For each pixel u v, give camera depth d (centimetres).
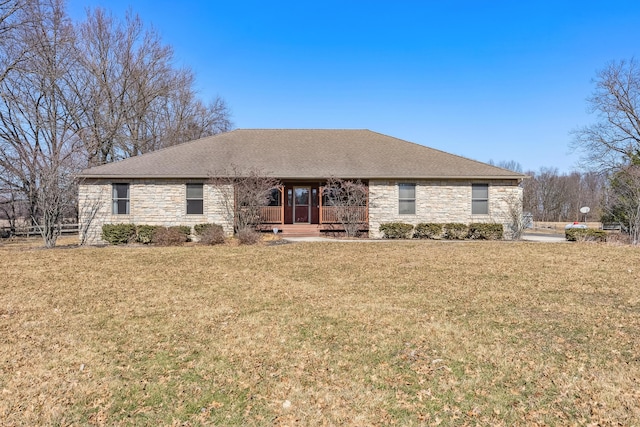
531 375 388
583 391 356
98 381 382
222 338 497
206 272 933
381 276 880
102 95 2888
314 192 2098
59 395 356
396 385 373
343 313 599
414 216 1828
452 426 307
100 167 1767
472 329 523
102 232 1648
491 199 1841
